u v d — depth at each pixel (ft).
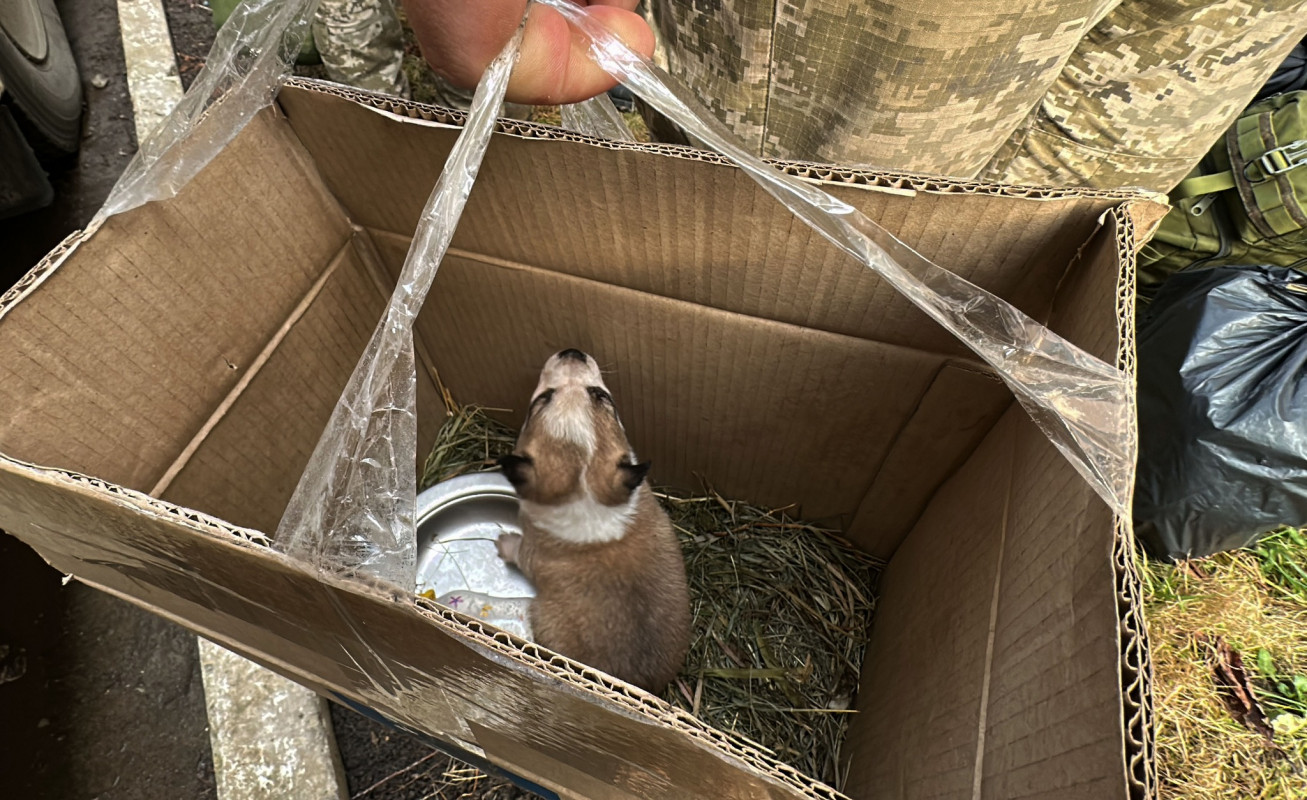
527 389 1.85
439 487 1.87
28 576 2.02
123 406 1.21
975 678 1.00
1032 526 0.98
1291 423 1.60
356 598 0.78
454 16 0.91
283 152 1.36
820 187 1.07
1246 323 1.67
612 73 1.07
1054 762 0.73
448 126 1.19
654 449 1.88
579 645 1.56
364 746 1.84
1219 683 1.83
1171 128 1.67
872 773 1.31
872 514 1.71
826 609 1.77
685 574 1.75
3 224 2.64
